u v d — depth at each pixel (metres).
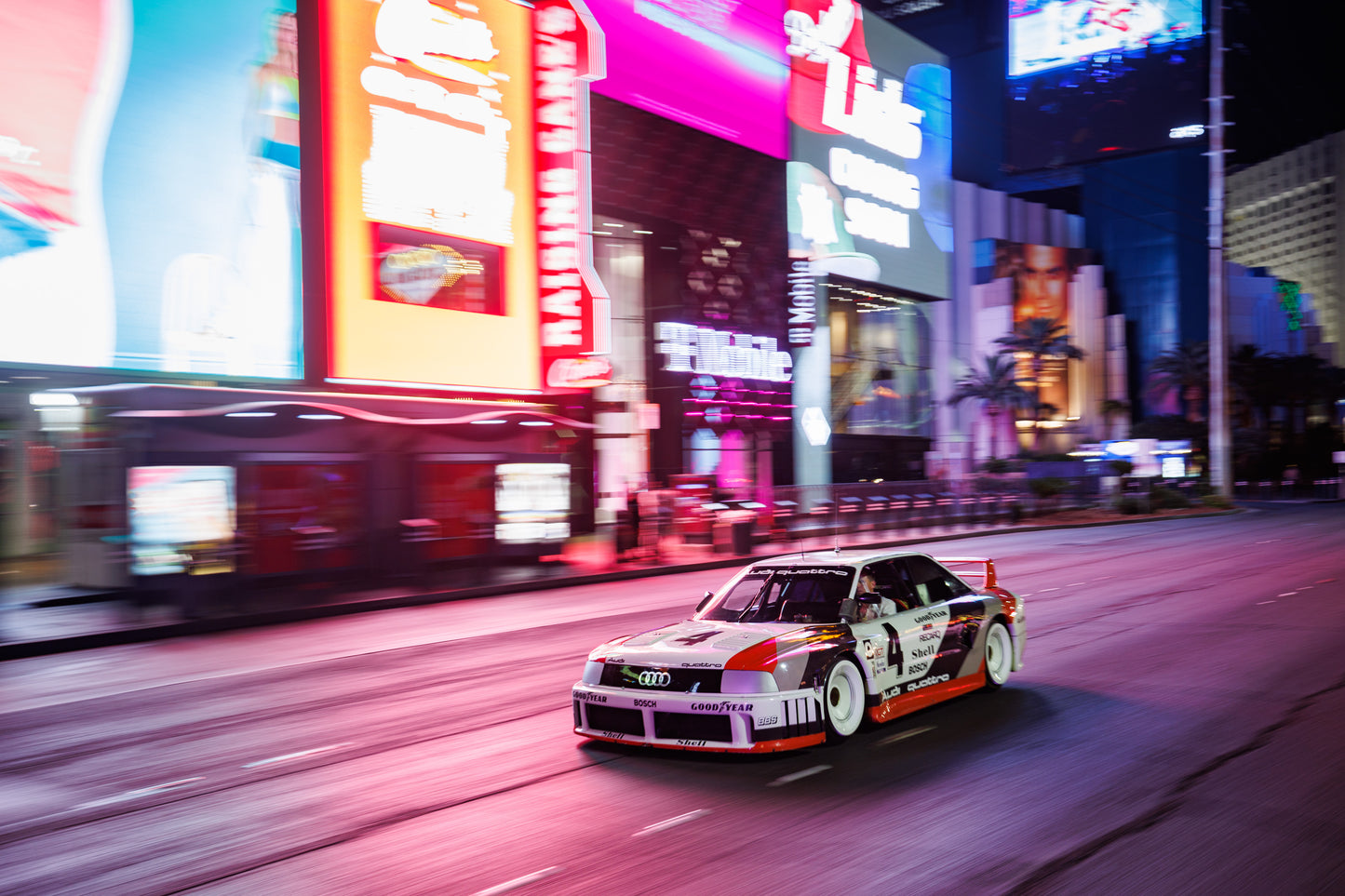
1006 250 74.88
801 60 44.41
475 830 5.62
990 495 40.38
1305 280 187.38
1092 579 19.22
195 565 17.47
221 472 18.25
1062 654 10.98
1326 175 182.50
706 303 38.62
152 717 9.21
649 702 6.77
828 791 6.09
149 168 21.61
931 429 58.06
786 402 42.47
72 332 20.41
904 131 52.69
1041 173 82.38
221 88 22.88
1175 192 84.62
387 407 21.97
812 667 6.84
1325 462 88.44
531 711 8.84
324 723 8.66
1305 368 81.62
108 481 17.94
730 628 7.45
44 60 20.16
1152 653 10.91
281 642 13.95
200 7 22.56
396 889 4.78
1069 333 78.06
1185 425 77.62
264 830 5.77
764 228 41.97
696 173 38.47
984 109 93.75
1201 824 5.38
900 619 7.86
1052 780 6.27
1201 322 85.88
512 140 29.05
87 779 7.12
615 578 22.58
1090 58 77.06
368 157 25.42
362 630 15.01
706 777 6.49
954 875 4.73
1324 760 6.60
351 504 20.75
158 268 21.66
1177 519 44.31
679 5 37.81
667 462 36.72
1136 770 6.45
